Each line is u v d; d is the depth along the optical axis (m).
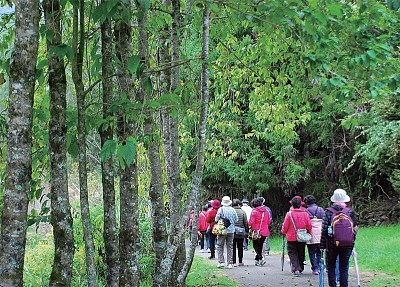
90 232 4.26
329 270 8.20
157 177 7.00
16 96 3.34
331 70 7.13
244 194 27.56
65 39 5.45
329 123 23.27
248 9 5.11
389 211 23.92
